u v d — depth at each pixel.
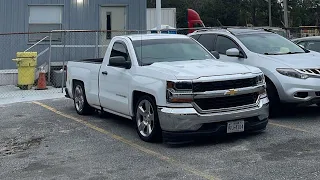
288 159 5.60
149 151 6.25
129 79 7.16
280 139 6.65
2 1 16.78
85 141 7.00
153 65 6.91
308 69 7.91
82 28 17.59
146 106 6.79
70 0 17.44
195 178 5.03
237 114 6.36
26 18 17.06
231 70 6.55
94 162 5.84
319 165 5.30
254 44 9.07
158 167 5.50
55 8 17.34
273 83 8.13
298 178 4.88
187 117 6.10
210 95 6.19
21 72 13.33
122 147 6.55
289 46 9.37
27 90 13.16
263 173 5.09
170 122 6.18
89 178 5.20
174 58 7.47
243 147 6.26
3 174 5.47
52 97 11.84
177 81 6.14
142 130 6.93
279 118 8.31
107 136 7.30
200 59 7.57
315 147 6.13
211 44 9.80
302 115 8.56
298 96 7.88
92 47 17.53
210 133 6.23
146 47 7.54
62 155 6.24
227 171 5.22
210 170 5.29
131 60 7.29
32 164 5.86
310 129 7.28
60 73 13.76
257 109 6.58
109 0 17.83
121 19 18.08
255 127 6.66
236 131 6.45
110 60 7.39
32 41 17.09
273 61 8.27
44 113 9.55
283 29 19.84
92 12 17.67
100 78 8.22
